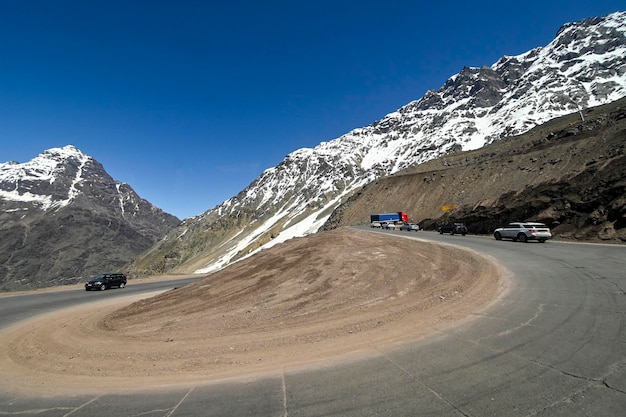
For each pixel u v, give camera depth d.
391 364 5.45
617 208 24.25
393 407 4.17
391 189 82.31
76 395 5.21
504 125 166.62
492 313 7.89
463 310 8.30
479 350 5.74
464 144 170.50
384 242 22.73
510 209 35.88
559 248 20.78
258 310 9.89
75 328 10.51
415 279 12.23
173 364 6.24
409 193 75.25
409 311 8.55
